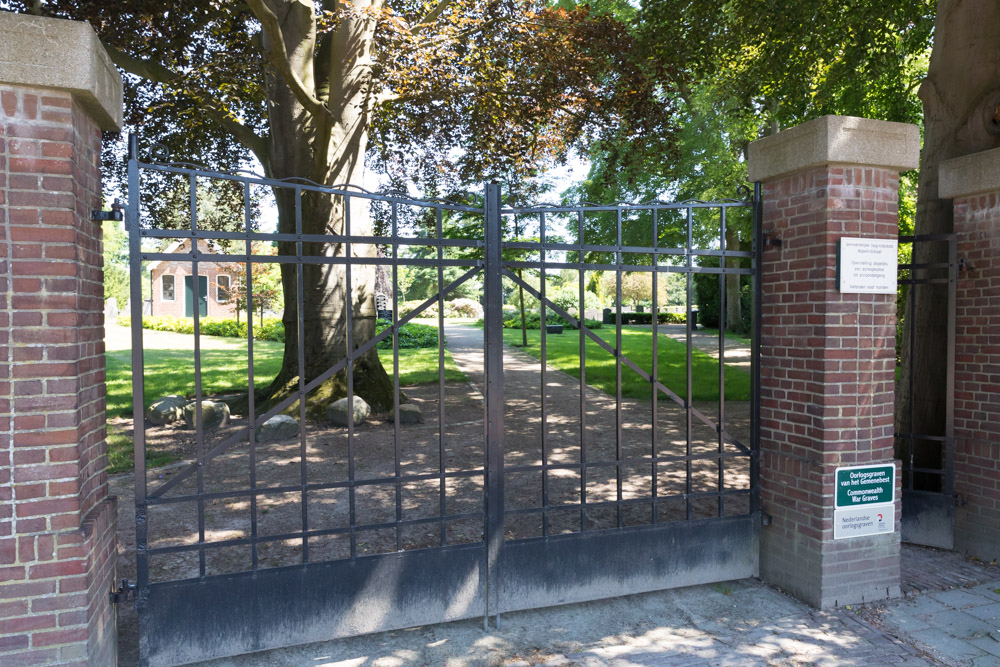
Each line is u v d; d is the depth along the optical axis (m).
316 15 9.33
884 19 9.41
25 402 2.60
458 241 3.63
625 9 16.34
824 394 3.86
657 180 19.80
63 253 2.64
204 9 10.28
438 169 11.63
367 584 3.46
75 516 2.67
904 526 5.09
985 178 4.64
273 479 6.42
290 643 3.34
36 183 2.59
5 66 2.51
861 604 3.98
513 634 3.60
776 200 4.23
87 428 2.84
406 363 15.98
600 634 3.60
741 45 11.11
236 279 24.53
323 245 9.64
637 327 31.39
